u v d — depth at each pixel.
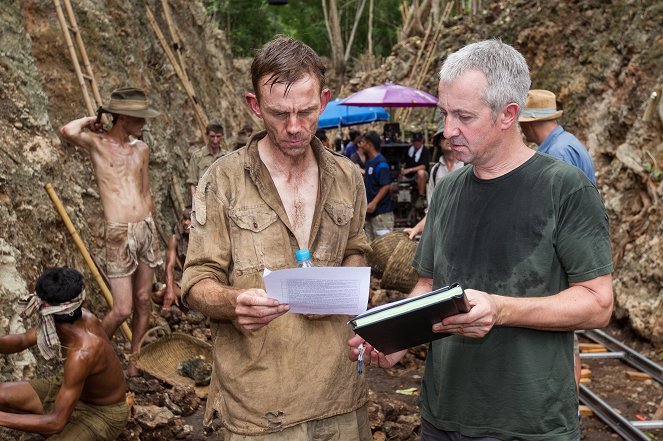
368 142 9.25
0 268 4.32
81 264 5.90
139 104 5.30
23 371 4.07
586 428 4.97
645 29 8.81
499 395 2.38
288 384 2.52
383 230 9.27
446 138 2.35
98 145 5.29
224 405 2.61
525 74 2.31
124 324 5.94
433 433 2.57
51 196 5.42
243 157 2.57
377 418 4.71
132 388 4.98
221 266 2.55
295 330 2.54
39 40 7.09
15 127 5.61
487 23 17.72
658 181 7.34
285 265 2.54
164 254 7.76
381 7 49.69
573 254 2.29
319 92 2.41
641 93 8.27
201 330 6.76
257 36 42.59
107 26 8.48
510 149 2.39
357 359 2.52
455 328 2.14
